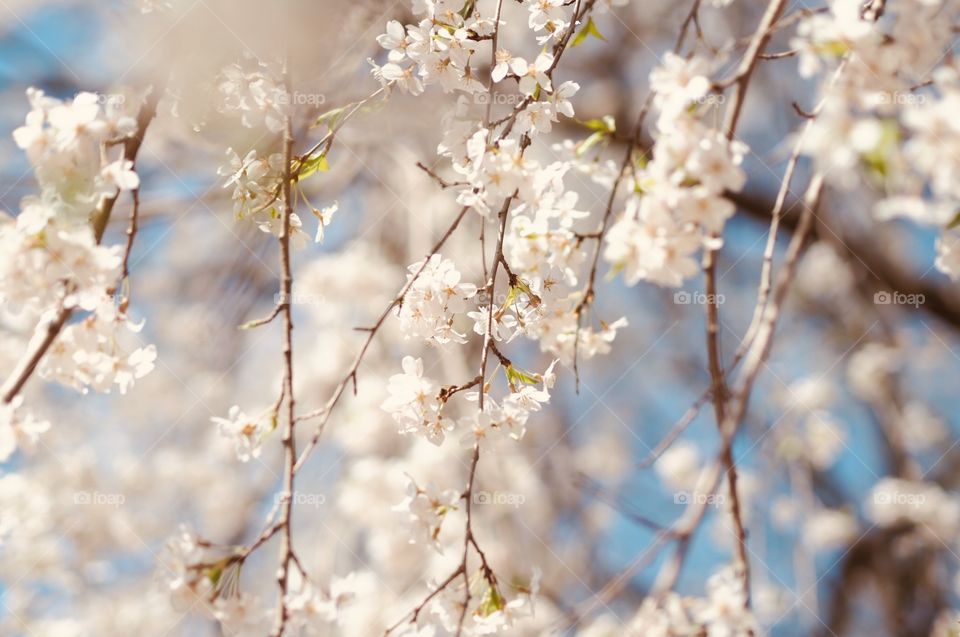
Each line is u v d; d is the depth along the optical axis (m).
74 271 1.36
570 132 4.09
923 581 4.30
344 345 4.05
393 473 3.46
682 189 1.26
